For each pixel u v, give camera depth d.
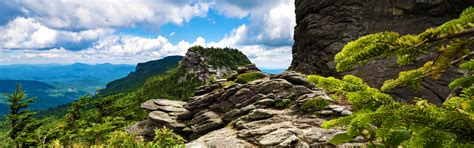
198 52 152.88
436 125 1.36
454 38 1.07
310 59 22.98
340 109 14.94
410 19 20.05
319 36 21.95
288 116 16.47
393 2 20.75
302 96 17.70
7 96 29.92
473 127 1.32
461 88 1.61
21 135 28.14
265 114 17.25
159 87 139.75
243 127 17.02
